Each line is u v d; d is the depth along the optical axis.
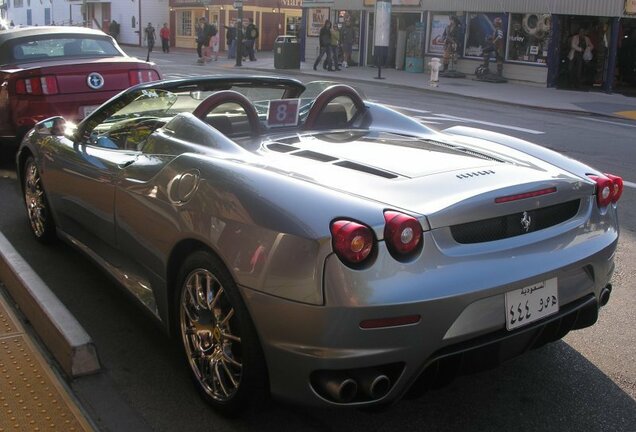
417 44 24.23
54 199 4.56
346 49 25.94
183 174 3.10
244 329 2.70
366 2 25.92
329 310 2.44
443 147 3.59
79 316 3.98
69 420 2.84
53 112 6.98
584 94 19.30
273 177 2.78
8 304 3.99
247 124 3.95
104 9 45.22
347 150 3.41
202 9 38.94
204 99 4.01
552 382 3.36
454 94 18.61
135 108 4.23
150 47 30.48
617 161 9.47
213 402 3.00
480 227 2.73
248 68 26.09
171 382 3.28
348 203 2.57
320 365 2.48
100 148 4.16
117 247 3.74
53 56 7.69
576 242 3.00
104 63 7.27
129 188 3.48
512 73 21.58
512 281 2.67
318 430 2.93
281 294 2.53
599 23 20.22
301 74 23.75
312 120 4.09
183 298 3.10
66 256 4.90
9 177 7.25
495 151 3.58
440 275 2.54
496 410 3.12
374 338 2.45
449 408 3.13
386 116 4.25
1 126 7.14
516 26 21.23
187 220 2.96
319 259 2.46
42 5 55.28
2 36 7.68
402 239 2.48
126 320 3.94
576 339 3.86
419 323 2.48
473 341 2.64
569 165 3.46
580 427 2.99
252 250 2.62
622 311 4.29
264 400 2.83
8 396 3.00
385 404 2.62
